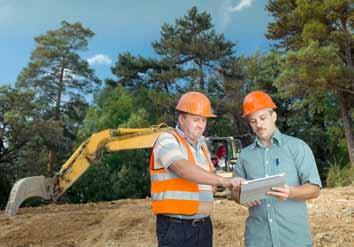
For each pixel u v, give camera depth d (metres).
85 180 26.62
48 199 9.84
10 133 25.92
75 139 33.81
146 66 37.41
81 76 37.53
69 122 35.84
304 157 2.82
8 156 26.67
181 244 2.77
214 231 7.33
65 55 36.66
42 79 36.53
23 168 27.12
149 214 9.44
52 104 36.59
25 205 19.80
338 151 28.62
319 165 28.73
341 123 27.39
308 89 22.45
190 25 36.69
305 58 21.03
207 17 36.59
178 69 35.59
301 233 2.81
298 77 21.59
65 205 11.88
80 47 37.34
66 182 9.95
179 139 2.84
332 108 27.30
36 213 10.20
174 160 2.64
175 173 2.69
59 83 36.81
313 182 2.75
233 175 3.12
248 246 2.93
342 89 22.33
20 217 9.45
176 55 36.41
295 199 2.78
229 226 7.63
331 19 23.45
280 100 30.77
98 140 10.28
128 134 10.57
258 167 2.92
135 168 27.72
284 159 2.86
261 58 33.19
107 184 27.08
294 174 2.83
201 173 2.58
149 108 34.12
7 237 7.61
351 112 24.97
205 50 34.91
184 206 2.75
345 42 23.08
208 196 2.91
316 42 21.38
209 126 33.66
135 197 26.94
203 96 2.90
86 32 37.19
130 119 29.58
